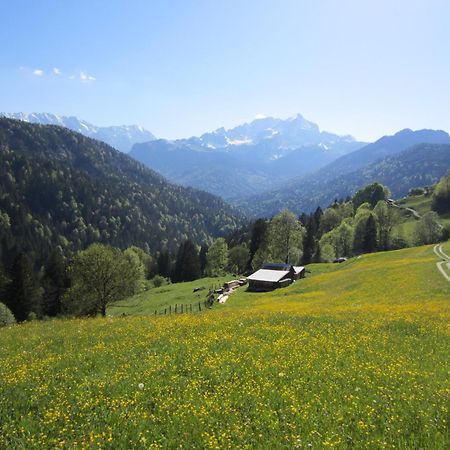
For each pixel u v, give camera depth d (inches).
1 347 887.7
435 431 398.3
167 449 387.2
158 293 4330.7
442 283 1957.4
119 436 411.5
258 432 411.8
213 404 478.3
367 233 6043.3
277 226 5009.8
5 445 399.5
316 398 494.6
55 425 438.9
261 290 3255.4
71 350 800.3
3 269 4931.1
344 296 1989.4
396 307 1350.9
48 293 4510.3
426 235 6117.1
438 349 743.1
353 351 721.6
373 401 476.7
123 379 583.2
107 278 2847.0
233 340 808.3
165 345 787.4
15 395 526.6
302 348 740.0
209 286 4069.9
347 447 375.6
